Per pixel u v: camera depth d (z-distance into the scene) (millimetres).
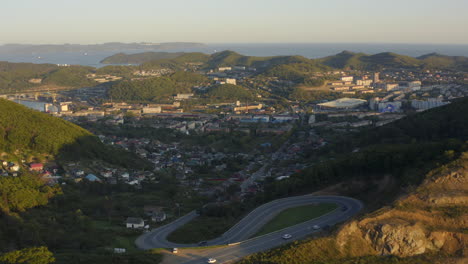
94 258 160875
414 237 143500
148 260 154125
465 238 143750
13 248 175500
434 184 162250
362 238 148000
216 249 162500
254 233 183000
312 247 145375
